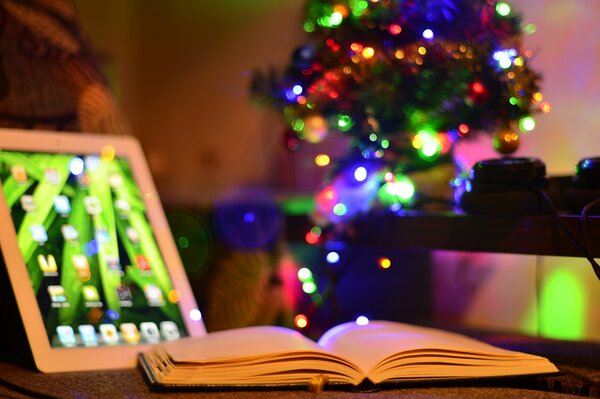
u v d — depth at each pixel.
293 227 1.54
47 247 1.21
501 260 1.59
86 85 1.39
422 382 1.05
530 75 1.31
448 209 1.39
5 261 1.16
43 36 1.36
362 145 1.44
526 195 1.18
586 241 1.11
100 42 2.80
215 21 2.45
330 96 1.41
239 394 1.02
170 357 1.07
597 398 1.04
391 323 1.21
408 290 1.53
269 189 2.03
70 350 1.16
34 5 1.37
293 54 1.46
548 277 1.52
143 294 1.24
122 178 1.31
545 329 1.52
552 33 1.57
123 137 1.33
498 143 1.28
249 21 2.31
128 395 1.02
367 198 1.40
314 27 1.43
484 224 1.22
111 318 1.21
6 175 1.21
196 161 2.52
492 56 1.29
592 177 1.17
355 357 1.08
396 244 1.33
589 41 1.53
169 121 2.66
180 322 1.25
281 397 1.00
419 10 1.34
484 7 1.32
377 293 1.50
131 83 2.80
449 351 1.07
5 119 1.29
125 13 2.86
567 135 1.56
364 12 1.36
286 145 1.54
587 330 1.48
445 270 1.58
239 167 2.34
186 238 1.57
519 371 1.06
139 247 1.27
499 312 1.59
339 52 1.38
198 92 2.53
